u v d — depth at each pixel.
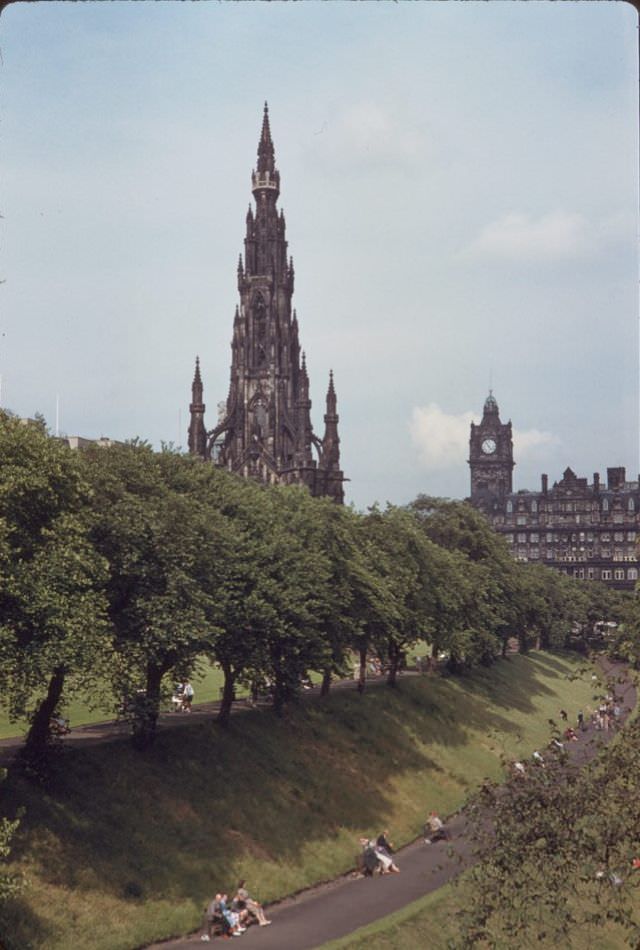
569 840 34.97
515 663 156.62
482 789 37.81
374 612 87.69
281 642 74.69
